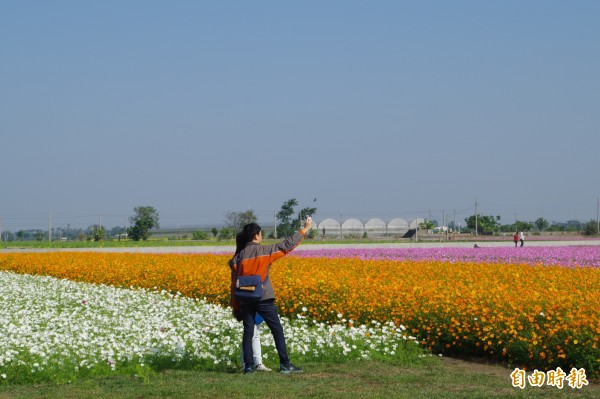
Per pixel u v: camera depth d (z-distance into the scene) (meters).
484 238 82.44
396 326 14.86
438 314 14.48
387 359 12.64
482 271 22.94
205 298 19.77
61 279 26.08
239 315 11.49
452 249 43.97
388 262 27.95
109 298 18.91
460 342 13.85
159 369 11.83
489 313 13.70
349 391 9.92
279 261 28.52
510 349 12.84
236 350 12.54
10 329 13.35
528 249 43.47
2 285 22.67
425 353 13.73
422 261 31.06
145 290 21.81
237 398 9.50
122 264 28.19
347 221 95.88
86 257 33.38
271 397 9.55
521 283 18.41
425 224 98.38
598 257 34.59
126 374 11.45
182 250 49.41
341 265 26.42
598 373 11.38
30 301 18.53
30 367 11.27
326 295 17.02
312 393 9.76
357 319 15.66
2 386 10.72
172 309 17.23
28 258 33.34
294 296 17.52
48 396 9.85
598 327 11.70
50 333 13.35
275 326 11.41
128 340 13.27
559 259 33.69
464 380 11.02
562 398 9.65
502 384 10.72
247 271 11.34
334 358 12.50
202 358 12.17
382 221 97.00
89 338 13.10
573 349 11.82
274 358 12.39
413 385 10.52
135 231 76.69
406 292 16.23
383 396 9.60
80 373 11.39
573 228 114.69
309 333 13.59
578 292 15.47
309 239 78.19
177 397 9.61
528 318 12.82
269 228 87.12
